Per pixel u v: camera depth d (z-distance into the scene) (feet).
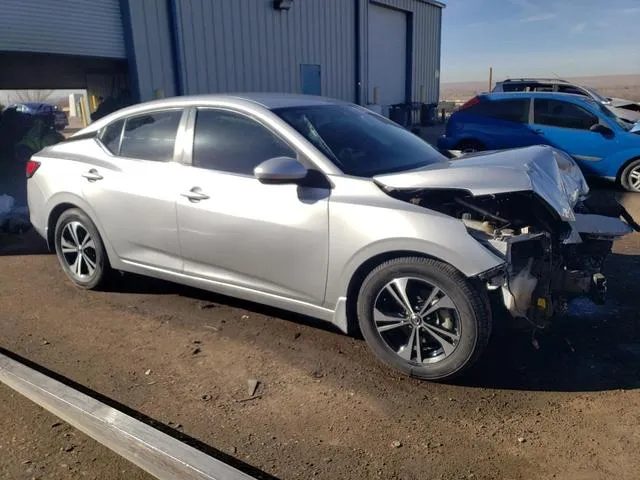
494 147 34.50
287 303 12.17
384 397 10.36
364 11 65.46
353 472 8.39
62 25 33.35
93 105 47.26
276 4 49.44
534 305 10.64
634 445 8.87
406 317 10.77
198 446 9.02
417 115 84.43
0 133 37.24
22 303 15.31
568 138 31.96
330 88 60.75
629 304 14.43
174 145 13.60
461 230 10.05
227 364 11.66
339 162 11.71
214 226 12.60
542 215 11.30
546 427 9.39
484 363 11.53
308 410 9.98
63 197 15.48
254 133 12.49
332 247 11.11
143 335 13.08
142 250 14.32
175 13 39.73
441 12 88.53
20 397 10.55
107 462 8.70
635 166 30.37
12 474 8.43
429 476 8.30
